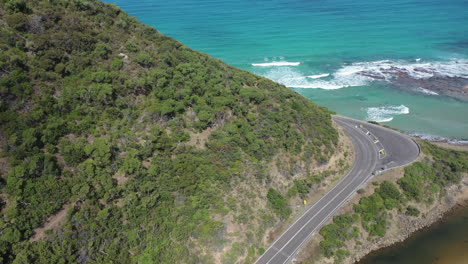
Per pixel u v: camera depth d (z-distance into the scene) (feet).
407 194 177.37
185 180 136.05
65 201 109.50
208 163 146.61
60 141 120.78
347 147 208.54
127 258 112.37
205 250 126.21
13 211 97.66
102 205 116.06
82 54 154.71
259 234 140.97
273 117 183.42
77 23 167.02
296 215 159.02
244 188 148.25
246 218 140.67
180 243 123.85
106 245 110.63
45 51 142.41
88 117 133.18
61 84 137.18
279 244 143.54
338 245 147.95
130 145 133.18
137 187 125.90
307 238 147.23
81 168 116.16
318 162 180.55
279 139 173.27
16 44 136.05
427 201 177.88
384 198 172.65
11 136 110.22
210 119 157.69
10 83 120.88
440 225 170.09
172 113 155.33
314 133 193.26
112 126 136.46
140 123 144.15
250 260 133.59
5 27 140.87
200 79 181.47
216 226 131.64
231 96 180.75
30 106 122.01
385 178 184.34
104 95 137.80
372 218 163.12
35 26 148.66
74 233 104.99
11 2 148.15
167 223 125.49
